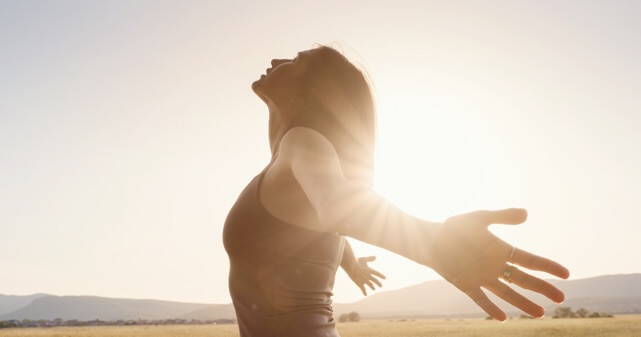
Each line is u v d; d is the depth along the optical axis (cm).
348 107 156
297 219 142
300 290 145
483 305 86
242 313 150
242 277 150
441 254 87
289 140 131
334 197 100
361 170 156
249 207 146
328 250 151
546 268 83
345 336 3838
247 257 147
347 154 153
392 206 97
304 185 111
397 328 5331
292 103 158
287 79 160
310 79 157
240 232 147
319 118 154
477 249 84
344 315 12800
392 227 91
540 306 83
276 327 144
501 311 86
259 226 144
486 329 4272
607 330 3700
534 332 3600
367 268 230
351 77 159
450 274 86
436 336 3522
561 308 11081
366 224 94
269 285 145
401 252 91
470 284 85
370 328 5531
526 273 85
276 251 144
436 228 89
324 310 149
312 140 122
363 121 158
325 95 155
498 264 85
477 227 85
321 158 116
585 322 5681
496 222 86
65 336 4291
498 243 85
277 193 140
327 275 152
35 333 5022
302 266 145
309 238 145
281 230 144
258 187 144
